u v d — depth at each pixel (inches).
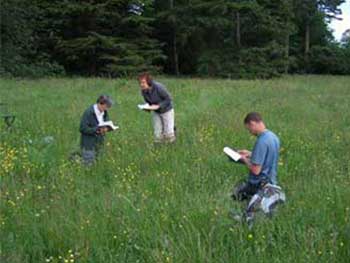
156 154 424.5
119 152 434.0
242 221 262.5
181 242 235.1
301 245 234.7
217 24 1856.5
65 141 487.8
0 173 364.8
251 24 1947.6
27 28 1568.7
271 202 267.6
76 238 246.8
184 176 354.9
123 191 324.8
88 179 359.9
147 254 232.1
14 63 1473.9
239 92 985.5
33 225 259.3
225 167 378.3
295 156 417.1
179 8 1878.7
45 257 237.9
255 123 279.0
